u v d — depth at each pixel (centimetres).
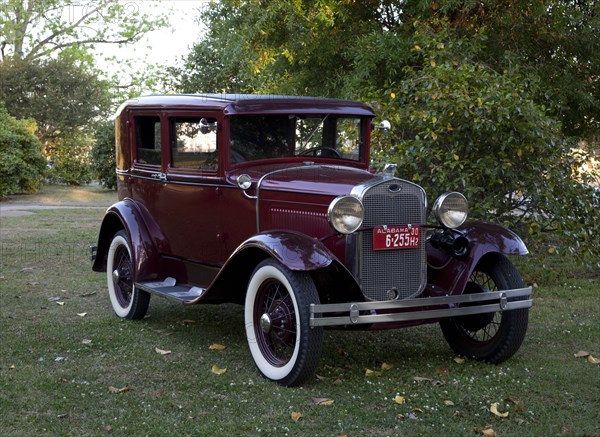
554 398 432
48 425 386
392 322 470
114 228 672
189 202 569
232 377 473
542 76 994
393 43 929
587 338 571
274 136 552
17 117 2675
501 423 393
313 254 437
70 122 2736
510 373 479
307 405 420
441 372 483
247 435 375
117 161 683
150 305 692
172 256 606
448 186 723
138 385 454
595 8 994
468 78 762
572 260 938
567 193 765
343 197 446
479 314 513
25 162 2064
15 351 523
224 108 530
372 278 471
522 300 492
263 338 479
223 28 1117
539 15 952
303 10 1018
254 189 514
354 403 424
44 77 2714
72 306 679
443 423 392
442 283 499
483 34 913
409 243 479
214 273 564
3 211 1555
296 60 1097
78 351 527
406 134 809
